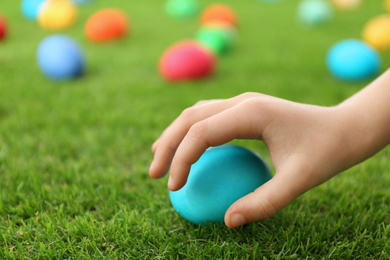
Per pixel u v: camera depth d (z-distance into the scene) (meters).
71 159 0.62
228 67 0.87
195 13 1.32
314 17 1.16
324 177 0.36
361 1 1.63
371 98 0.38
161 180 0.59
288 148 0.36
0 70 0.82
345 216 0.51
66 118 0.68
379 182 0.59
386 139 0.37
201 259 0.43
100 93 0.76
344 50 0.82
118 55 0.92
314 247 0.44
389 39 0.97
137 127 0.68
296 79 0.81
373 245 0.45
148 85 0.79
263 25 1.18
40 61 0.81
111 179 0.60
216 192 0.44
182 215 0.47
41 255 0.43
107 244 0.45
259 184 0.45
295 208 0.52
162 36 1.06
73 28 1.12
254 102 0.36
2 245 0.45
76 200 0.54
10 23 1.15
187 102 0.73
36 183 0.57
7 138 0.64
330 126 0.36
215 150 0.46
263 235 0.47
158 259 0.43
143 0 1.62
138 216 0.50
